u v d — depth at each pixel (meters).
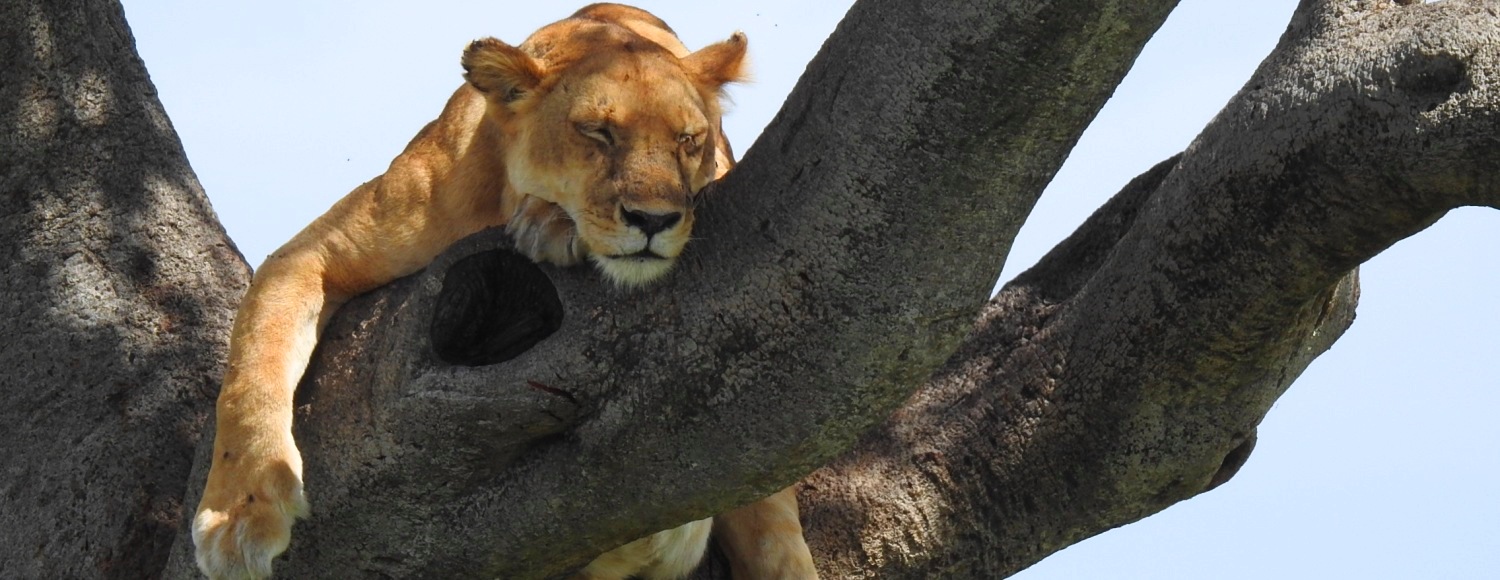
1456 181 8.53
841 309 8.05
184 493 10.46
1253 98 9.36
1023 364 11.09
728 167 11.06
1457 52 8.45
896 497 11.20
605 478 8.63
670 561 10.40
